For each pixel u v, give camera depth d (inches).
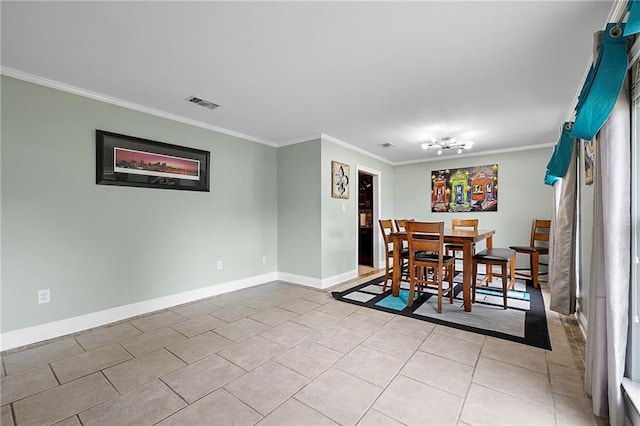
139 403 64.2
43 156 96.1
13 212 90.6
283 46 78.2
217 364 80.3
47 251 97.0
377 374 75.0
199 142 141.2
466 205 209.5
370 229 234.7
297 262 172.7
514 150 191.8
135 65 87.8
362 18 66.8
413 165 233.0
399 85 101.7
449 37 74.1
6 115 89.4
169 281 129.4
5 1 59.7
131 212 117.4
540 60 84.9
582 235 106.7
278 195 182.7
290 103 118.0
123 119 115.0
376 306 129.0
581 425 57.1
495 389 68.5
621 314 55.4
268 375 74.8
